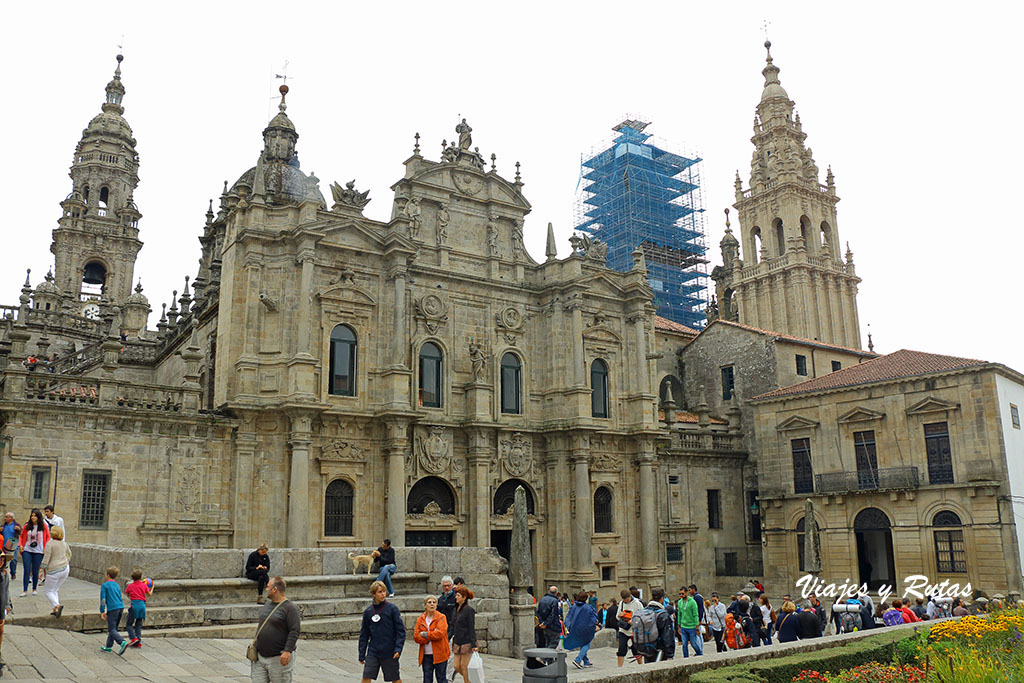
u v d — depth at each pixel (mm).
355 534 41375
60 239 87625
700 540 55875
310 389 40031
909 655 18125
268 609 13555
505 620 26562
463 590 18203
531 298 50344
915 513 47875
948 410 47344
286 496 39781
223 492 39062
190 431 38656
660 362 64688
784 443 54844
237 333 40688
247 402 39688
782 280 85062
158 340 60562
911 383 49062
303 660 20672
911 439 48781
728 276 92750
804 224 88688
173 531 37531
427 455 44156
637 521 50906
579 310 49312
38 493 34875
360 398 42406
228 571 24344
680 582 54156
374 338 43562
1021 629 18656
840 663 17078
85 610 21312
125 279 89812
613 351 51656
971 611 37188
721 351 63156
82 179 91188
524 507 28359
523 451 47875
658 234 86062
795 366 60719
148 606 22344
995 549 44562
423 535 43938
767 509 55031
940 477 47344
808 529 44062
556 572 47219
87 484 36031
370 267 43969
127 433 37188
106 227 89812
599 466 49750
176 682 16516
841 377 53750
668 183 89062
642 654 23656
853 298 88625
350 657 21297
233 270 41188
